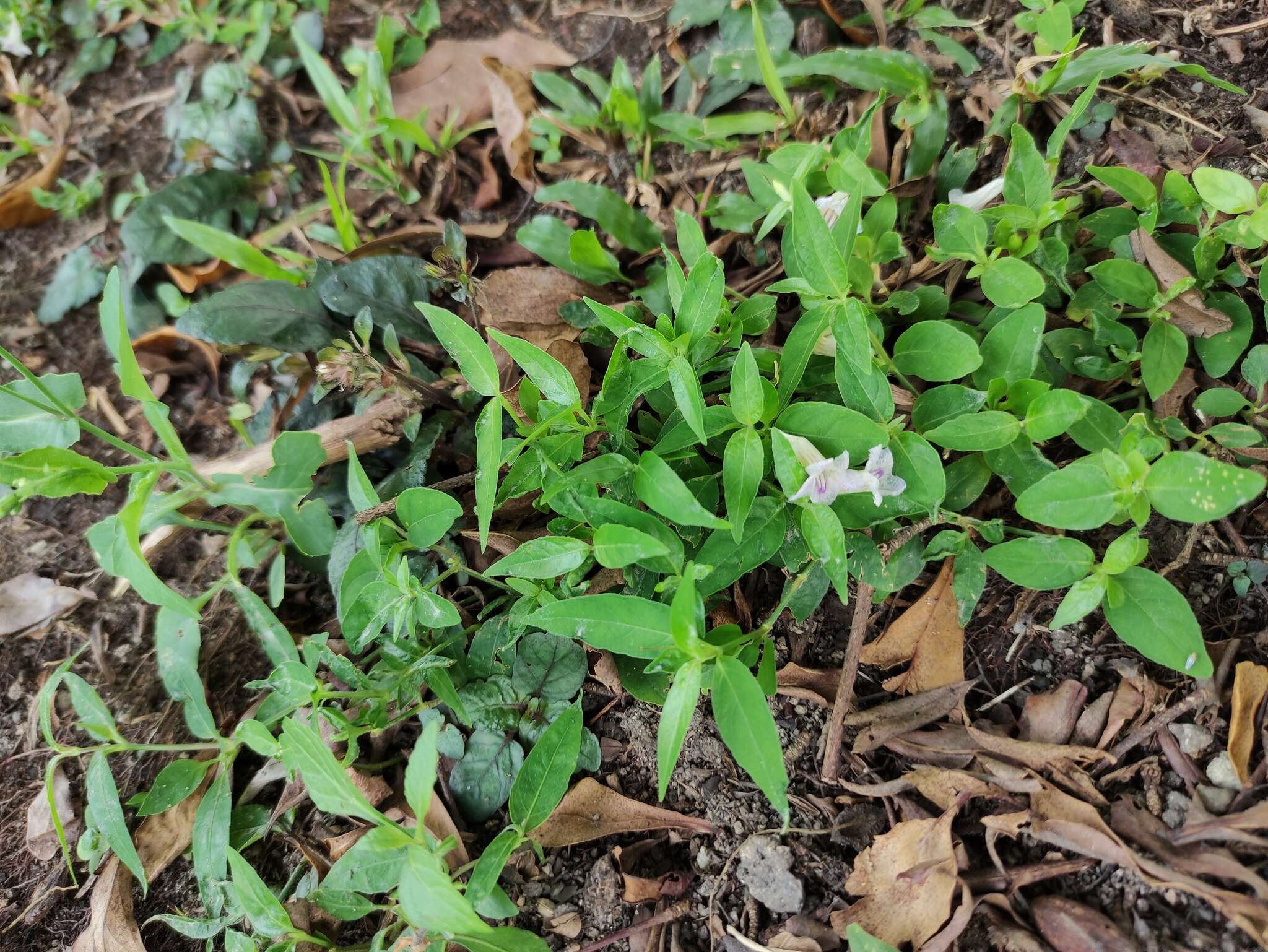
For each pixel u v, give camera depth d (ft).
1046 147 1.26
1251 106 1.21
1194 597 1.04
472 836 1.09
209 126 1.60
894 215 1.13
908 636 1.07
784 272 1.28
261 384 1.40
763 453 0.95
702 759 1.08
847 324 0.95
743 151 1.39
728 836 1.04
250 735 1.03
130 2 1.72
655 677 1.08
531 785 0.96
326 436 1.20
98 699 1.09
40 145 1.66
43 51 1.73
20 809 1.19
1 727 1.24
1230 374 1.10
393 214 1.50
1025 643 1.06
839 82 1.36
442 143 1.49
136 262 1.49
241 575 1.29
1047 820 0.95
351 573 1.06
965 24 1.35
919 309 1.13
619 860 1.05
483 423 0.94
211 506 1.26
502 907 0.95
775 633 1.12
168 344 1.43
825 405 0.96
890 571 1.02
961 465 1.03
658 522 0.95
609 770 1.10
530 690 1.11
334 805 0.89
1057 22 1.18
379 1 1.69
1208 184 1.01
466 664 1.13
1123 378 1.09
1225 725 0.96
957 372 1.00
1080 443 1.01
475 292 1.26
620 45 1.55
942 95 1.27
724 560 0.98
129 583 1.31
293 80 1.65
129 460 1.41
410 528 1.04
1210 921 0.89
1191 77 1.25
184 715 1.22
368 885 0.94
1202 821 0.92
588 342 1.25
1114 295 1.06
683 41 1.52
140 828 1.15
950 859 0.95
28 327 1.53
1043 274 1.13
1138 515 0.88
